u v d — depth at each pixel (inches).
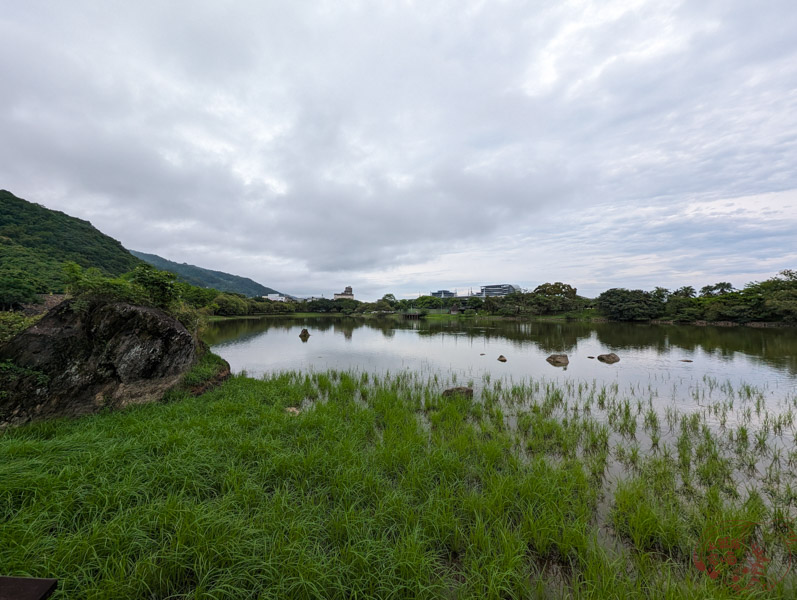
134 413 394.0
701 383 727.1
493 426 426.9
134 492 211.2
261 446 303.4
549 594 178.9
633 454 344.8
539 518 222.7
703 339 1583.4
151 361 459.2
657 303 2898.6
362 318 4239.7
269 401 507.5
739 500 268.7
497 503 240.5
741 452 363.3
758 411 506.0
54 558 155.3
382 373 835.4
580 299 3688.5
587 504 253.4
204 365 629.6
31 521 178.4
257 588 157.9
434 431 414.3
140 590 148.9
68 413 372.5
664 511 238.2
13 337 380.2
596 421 465.1
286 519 206.1
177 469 245.1
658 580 182.2
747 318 2242.9
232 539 178.1
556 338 1718.8
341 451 305.7
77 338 401.1
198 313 741.3
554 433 405.1
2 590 93.4
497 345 1455.5
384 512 221.8
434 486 266.7
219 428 341.1
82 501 200.7
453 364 986.1
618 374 834.2
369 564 176.2
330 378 738.8
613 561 189.3
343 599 160.2
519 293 3742.6
